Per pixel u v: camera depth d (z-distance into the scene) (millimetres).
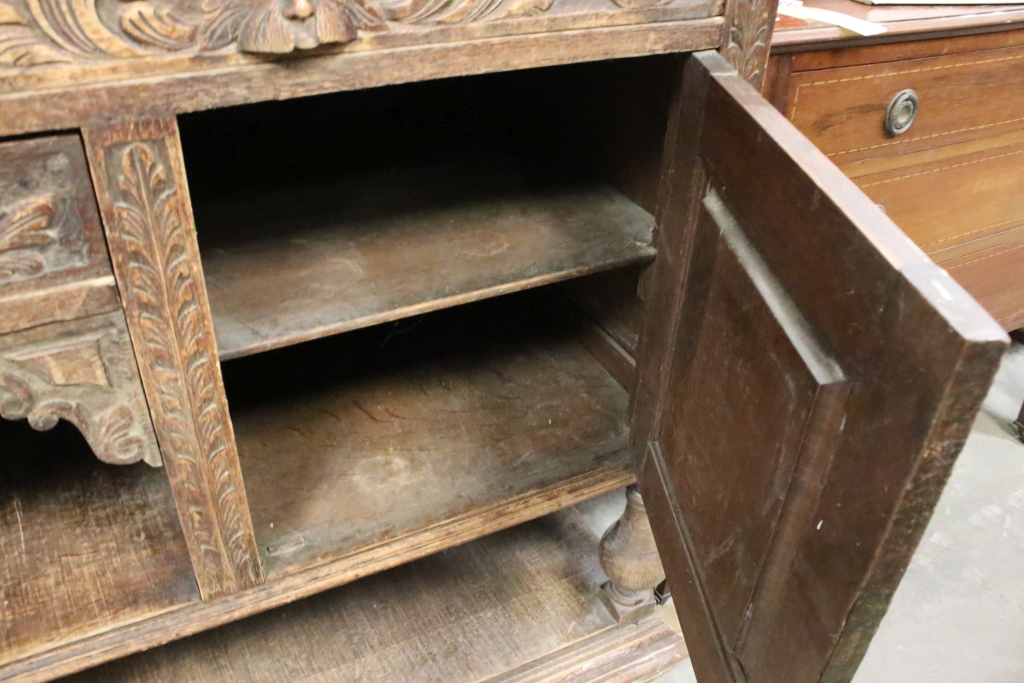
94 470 976
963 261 1327
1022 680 1154
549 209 994
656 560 1081
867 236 482
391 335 1287
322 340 1271
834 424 533
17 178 537
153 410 674
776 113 628
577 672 1116
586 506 1409
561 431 1072
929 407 433
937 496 460
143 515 918
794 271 579
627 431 1072
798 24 931
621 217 973
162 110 549
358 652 1111
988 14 1027
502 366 1210
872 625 528
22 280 573
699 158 750
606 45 689
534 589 1217
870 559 495
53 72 508
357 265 861
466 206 1003
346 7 571
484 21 629
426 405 1121
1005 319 1513
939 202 1206
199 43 541
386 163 1122
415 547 901
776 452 612
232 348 712
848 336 513
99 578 841
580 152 1093
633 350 1116
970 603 1271
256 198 1017
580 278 1221
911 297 443
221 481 746
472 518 933
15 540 879
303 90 591
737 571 694
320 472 991
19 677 761
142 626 805
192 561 791
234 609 837
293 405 1117
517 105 1209
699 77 732
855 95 1000
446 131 1247
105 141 543
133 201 571
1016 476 1523
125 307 614
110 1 503
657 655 1161
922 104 1068
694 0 707
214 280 822
